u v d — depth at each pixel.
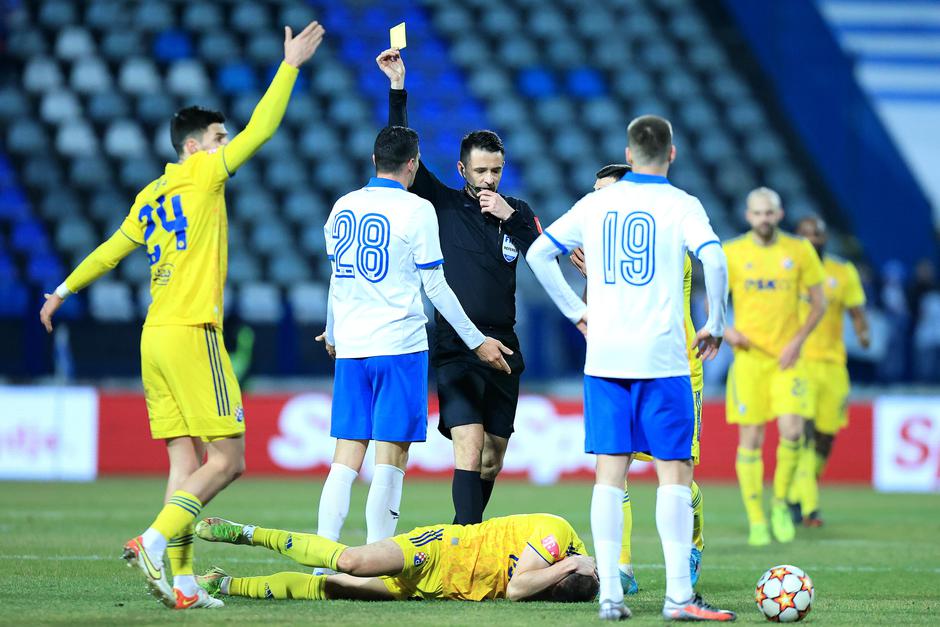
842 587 24.17
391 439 21.72
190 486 19.56
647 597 22.00
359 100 78.44
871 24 93.62
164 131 75.69
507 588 20.94
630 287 18.53
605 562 18.59
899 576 25.95
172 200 20.17
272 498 42.97
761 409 33.16
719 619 18.45
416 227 21.45
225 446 20.08
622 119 80.38
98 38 79.56
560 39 84.56
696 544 22.86
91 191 71.88
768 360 33.19
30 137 74.12
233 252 68.94
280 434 53.00
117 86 77.38
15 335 56.84
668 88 82.88
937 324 64.06
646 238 18.50
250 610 19.41
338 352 22.09
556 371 58.03
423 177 24.55
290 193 72.62
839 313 39.88
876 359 62.97
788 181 79.88
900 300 64.06
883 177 80.94
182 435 20.34
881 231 80.44
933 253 80.62
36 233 69.12
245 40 80.62
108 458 52.66
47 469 51.84
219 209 20.28
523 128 78.75
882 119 88.69
